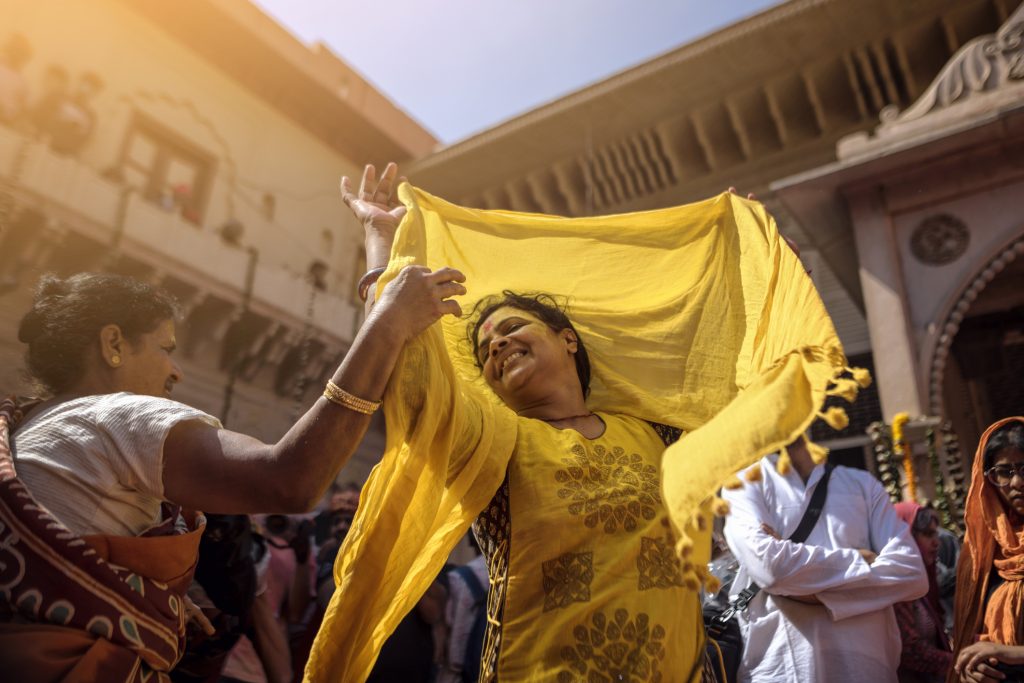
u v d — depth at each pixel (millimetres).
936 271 6898
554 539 1368
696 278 1942
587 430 1598
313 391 14586
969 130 6707
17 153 10242
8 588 1115
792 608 2211
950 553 3199
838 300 11195
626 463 1505
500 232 2098
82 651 1116
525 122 14453
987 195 6855
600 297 1981
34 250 10414
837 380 1129
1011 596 2078
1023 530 2129
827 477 2432
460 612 3342
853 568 2135
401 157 17672
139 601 1187
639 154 14383
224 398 13016
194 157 14109
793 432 1099
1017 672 1923
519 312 1778
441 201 2066
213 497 1189
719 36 12789
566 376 1698
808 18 12273
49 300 1459
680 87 13445
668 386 1778
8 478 1168
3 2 11750
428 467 1367
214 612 2057
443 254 1986
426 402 1312
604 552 1356
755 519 2326
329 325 14617
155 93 13633
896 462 5422
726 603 2398
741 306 1812
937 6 11797
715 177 14156
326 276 15945
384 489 1306
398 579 1340
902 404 6496
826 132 13391
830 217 7703
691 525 1059
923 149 6961
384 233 1674
